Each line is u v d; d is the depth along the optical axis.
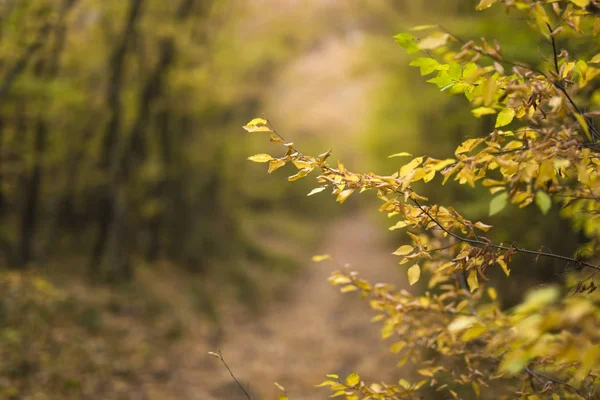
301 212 30.80
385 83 12.70
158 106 9.38
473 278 1.88
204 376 6.74
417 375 5.49
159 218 11.27
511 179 1.55
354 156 22.38
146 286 9.45
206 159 11.77
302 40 13.16
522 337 1.08
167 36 8.50
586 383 1.87
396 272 14.48
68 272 8.71
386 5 9.34
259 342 8.91
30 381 5.04
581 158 1.54
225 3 9.93
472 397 3.07
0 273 6.98
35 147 7.70
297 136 20.16
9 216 9.48
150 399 5.66
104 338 6.80
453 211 1.89
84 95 7.60
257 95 13.03
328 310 11.77
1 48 5.57
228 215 16.25
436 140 10.59
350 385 2.09
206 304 10.29
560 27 1.42
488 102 1.41
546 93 1.54
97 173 9.22
